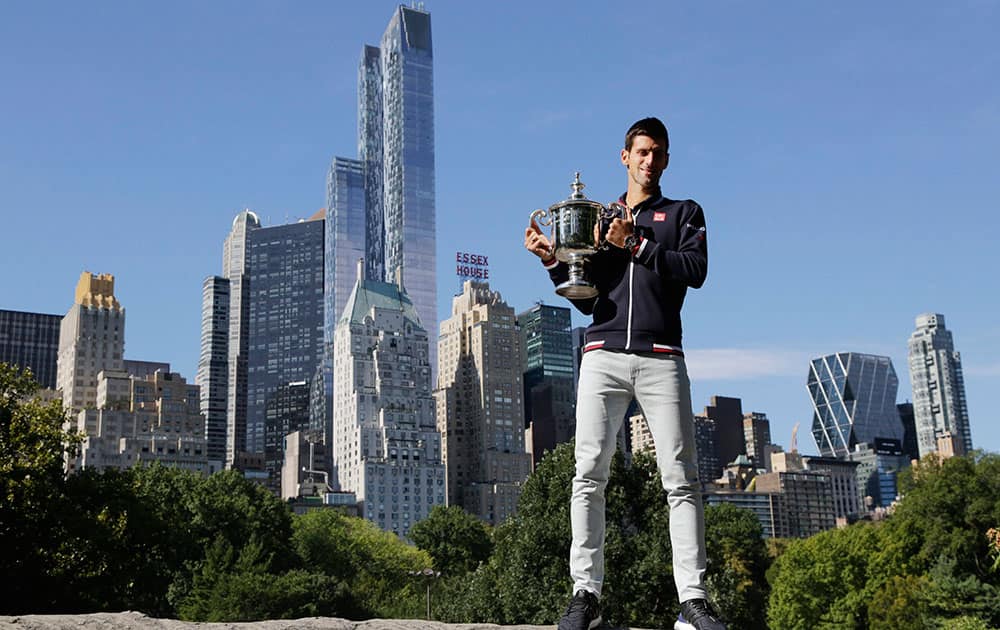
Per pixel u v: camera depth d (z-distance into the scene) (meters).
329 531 109.19
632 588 33.62
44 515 38.22
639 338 5.89
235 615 62.88
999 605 52.72
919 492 66.06
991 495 60.91
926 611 56.94
